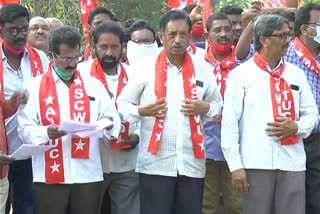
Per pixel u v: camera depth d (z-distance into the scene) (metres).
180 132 4.69
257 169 4.67
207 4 6.99
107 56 5.23
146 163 4.73
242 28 6.55
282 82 4.71
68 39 4.68
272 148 4.65
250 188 4.71
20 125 4.66
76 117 4.74
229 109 4.75
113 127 4.84
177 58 4.80
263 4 7.34
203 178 4.80
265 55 4.76
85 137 4.73
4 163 4.50
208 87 4.90
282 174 4.67
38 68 5.46
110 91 5.29
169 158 4.69
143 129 4.79
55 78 4.78
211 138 5.95
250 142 4.69
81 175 4.71
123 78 5.41
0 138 4.66
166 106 4.68
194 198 4.73
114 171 5.28
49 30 6.74
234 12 6.59
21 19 5.16
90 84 4.90
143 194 4.78
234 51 6.01
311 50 5.46
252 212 4.72
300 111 4.85
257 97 4.68
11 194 5.60
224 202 6.19
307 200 5.47
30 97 4.74
